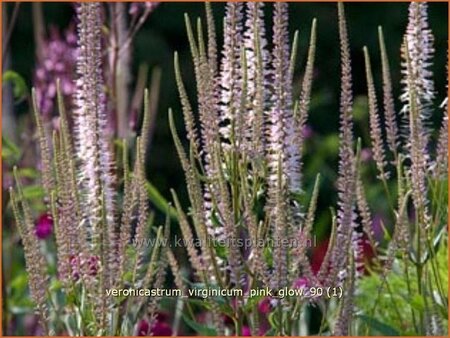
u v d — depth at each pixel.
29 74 21.94
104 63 10.78
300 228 6.84
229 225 6.72
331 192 17.42
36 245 7.02
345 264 6.87
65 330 7.88
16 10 11.14
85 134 7.09
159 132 21.44
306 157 15.93
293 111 6.90
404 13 23.28
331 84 22.95
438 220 7.44
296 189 6.87
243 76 6.76
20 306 10.65
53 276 9.35
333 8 23.25
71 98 11.44
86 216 7.09
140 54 22.48
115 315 7.03
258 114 6.84
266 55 6.97
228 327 8.20
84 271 6.94
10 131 12.10
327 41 23.19
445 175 7.45
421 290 7.41
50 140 11.20
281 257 6.64
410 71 7.37
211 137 6.91
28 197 10.20
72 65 11.73
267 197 6.91
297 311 6.80
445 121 7.46
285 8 6.80
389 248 7.31
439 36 22.66
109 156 7.19
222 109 6.97
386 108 7.55
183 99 7.02
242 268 6.82
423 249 7.47
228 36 6.98
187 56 22.67
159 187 20.78
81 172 7.15
